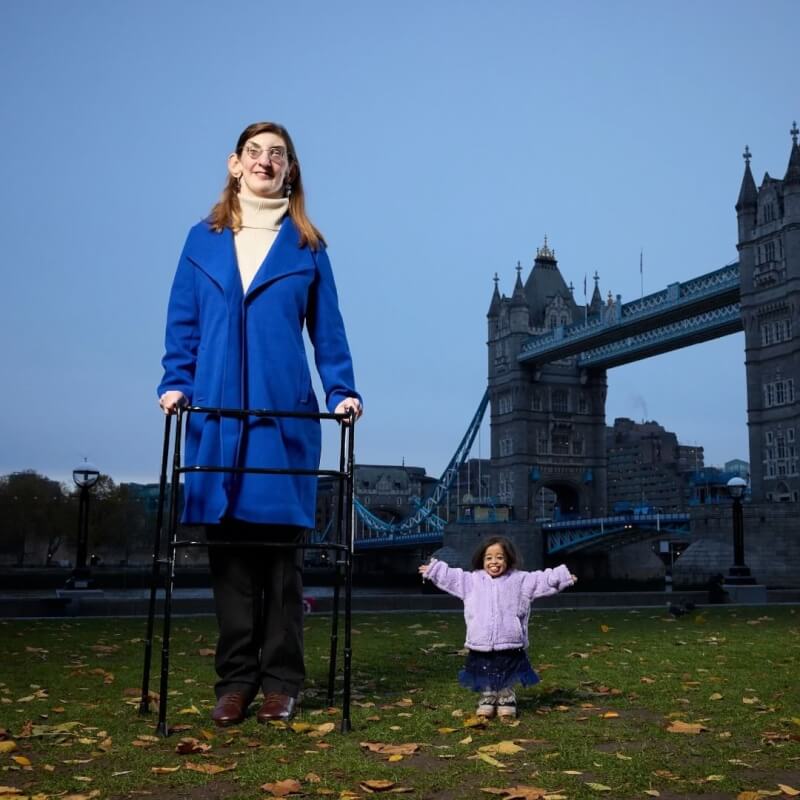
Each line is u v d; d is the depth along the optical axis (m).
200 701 6.53
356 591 110.44
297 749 4.93
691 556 79.25
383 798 3.99
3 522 127.69
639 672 8.31
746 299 91.62
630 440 181.00
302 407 5.99
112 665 8.75
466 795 4.05
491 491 139.50
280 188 6.41
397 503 191.62
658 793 4.08
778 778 4.35
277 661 5.91
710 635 12.38
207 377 5.88
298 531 5.96
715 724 5.68
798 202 86.81
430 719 5.82
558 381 136.50
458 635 12.45
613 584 106.94
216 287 6.07
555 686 7.38
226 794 4.07
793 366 85.81
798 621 15.50
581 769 4.52
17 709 6.18
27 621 14.59
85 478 21.77
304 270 6.24
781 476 86.56
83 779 4.28
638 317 106.25
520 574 6.35
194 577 88.94
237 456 5.69
